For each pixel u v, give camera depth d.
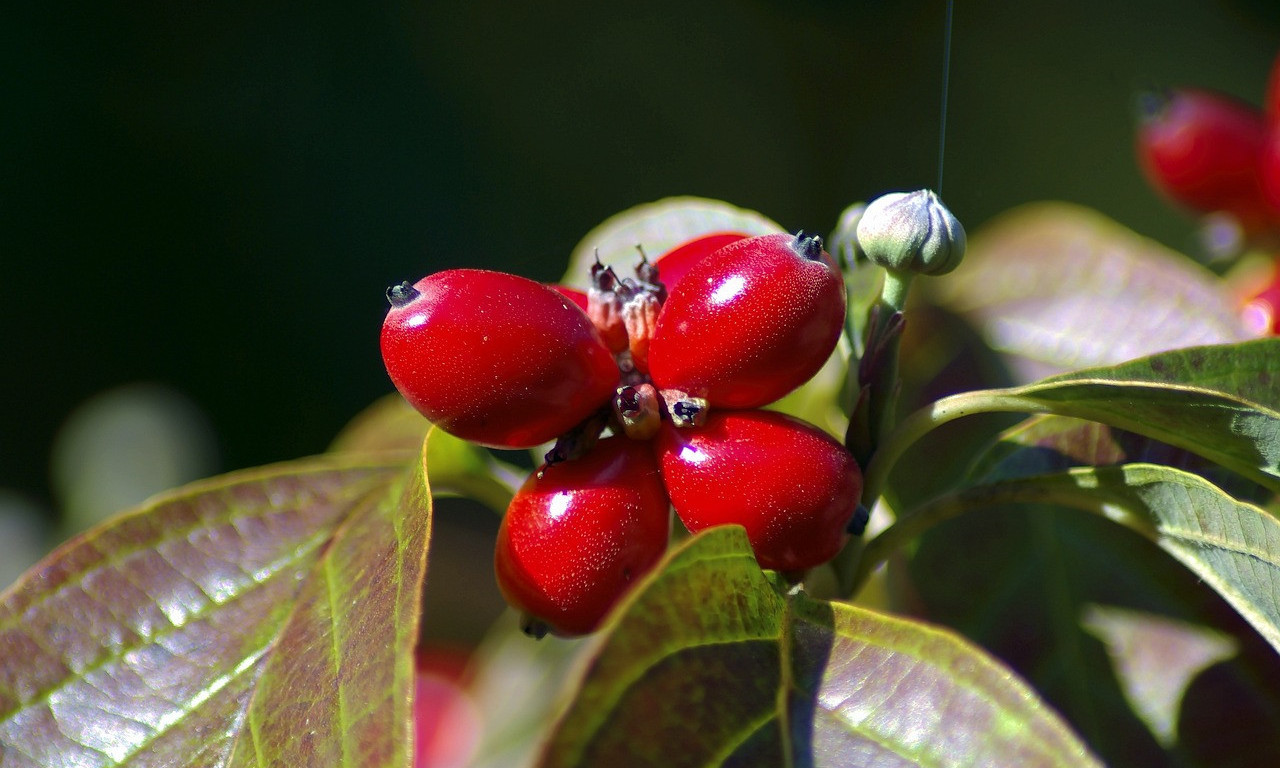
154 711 0.14
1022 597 0.16
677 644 0.12
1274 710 0.15
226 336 0.50
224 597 0.14
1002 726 0.12
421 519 0.13
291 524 0.15
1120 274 0.18
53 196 0.50
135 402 0.27
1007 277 0.18
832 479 0.13
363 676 0.13
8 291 0.49
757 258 0.13
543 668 0.19
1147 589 0.16
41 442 0.48
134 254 0.50
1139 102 0.20
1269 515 0.13
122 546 0.14
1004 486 0.14
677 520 0.15
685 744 0.12
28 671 0.14
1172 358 0.14
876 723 0.12
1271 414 0.13
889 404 0.14
